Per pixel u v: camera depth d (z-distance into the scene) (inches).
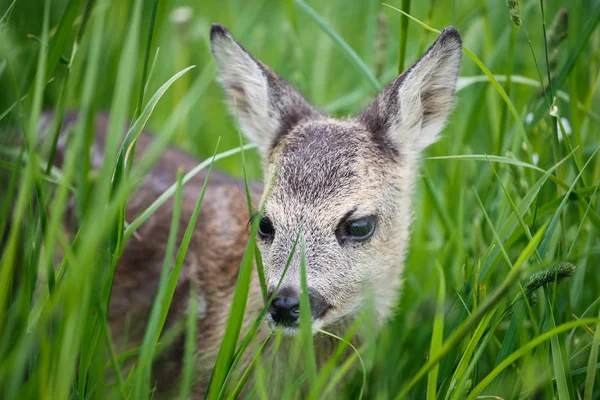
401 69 396.5
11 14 324.2
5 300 256.7
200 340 384.5
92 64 258.7
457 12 551.8
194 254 406.0
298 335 316.8
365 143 370.3
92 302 253.4
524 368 302.8
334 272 342.3
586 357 325.7
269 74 400.8
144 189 438.6
